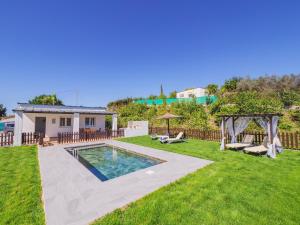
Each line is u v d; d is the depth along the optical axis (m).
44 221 3.76
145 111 35.22
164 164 8.26
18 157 9.92
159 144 14.43
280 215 3.88
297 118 19.17
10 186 5.66
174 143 14.74
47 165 8.27
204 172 6.87
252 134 13.45
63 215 3.99
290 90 29.02
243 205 4.31
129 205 4.42
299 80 34.09
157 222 3.67
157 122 28.25
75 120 17.77
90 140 17.36
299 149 11.23
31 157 9.94
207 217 3.83
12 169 7.57
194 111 27.31
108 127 27.75
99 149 14.22
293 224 3.58
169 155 10.16
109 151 13.55
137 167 9.31
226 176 6.35
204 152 10.90
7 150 12.04
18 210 4.18
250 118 12.21
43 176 6.68
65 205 4.46
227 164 8.02
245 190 5.15
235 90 37.78
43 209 4.27
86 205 4.45
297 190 5.13
